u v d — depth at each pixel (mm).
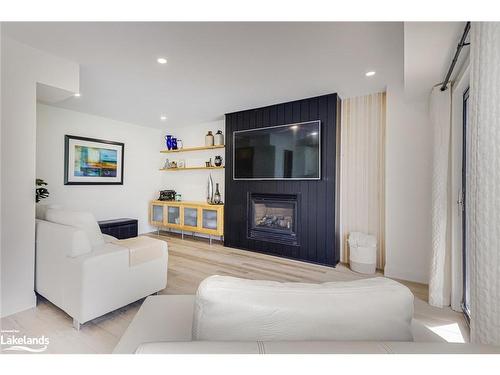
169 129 5297
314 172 3174
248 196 3797
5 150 1909
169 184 5293
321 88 2930
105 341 1633
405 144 2768
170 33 1864
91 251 1908
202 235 4805
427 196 2666
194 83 2795
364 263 2889
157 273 2244
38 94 2377
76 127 3945
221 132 4383
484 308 934
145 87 2932
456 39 1461
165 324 1094
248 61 2285
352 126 3260
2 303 1909
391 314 678
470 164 1111
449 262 2152
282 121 3463
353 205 3268
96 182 4191
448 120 2092
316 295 693
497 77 895
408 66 1824
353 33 1837
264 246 3658
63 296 1849
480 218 964
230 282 718
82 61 2295
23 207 2008
